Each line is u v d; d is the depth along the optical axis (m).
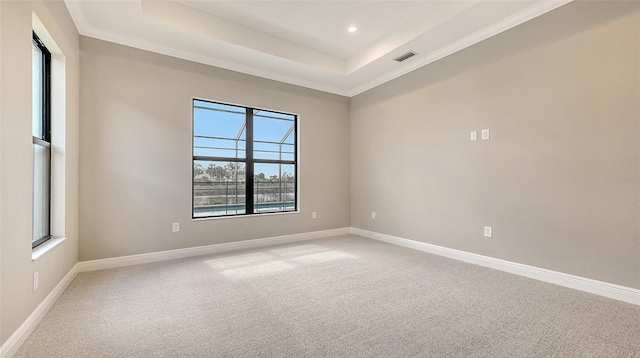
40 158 2.22
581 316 1.91
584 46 2.34
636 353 1.50
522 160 2.75
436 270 2.93
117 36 3.04
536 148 2.65
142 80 3.23
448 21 2.83
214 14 3.12
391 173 4.26
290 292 2.36
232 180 4.11
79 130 2.89
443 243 3.51
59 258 2.27
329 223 4.82
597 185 2.29
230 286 2.49
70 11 2.56
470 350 1.53
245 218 3.96
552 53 2.53
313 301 2.18
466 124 3.25
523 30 2.73
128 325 1.80
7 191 1.44
